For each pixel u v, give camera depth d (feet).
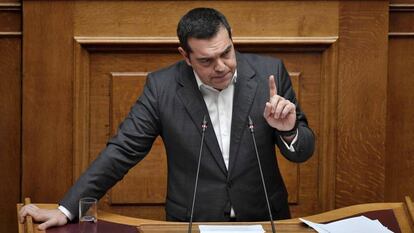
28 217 26.96
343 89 38.04
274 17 37.55
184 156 29.19
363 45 37.93
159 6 37.32
